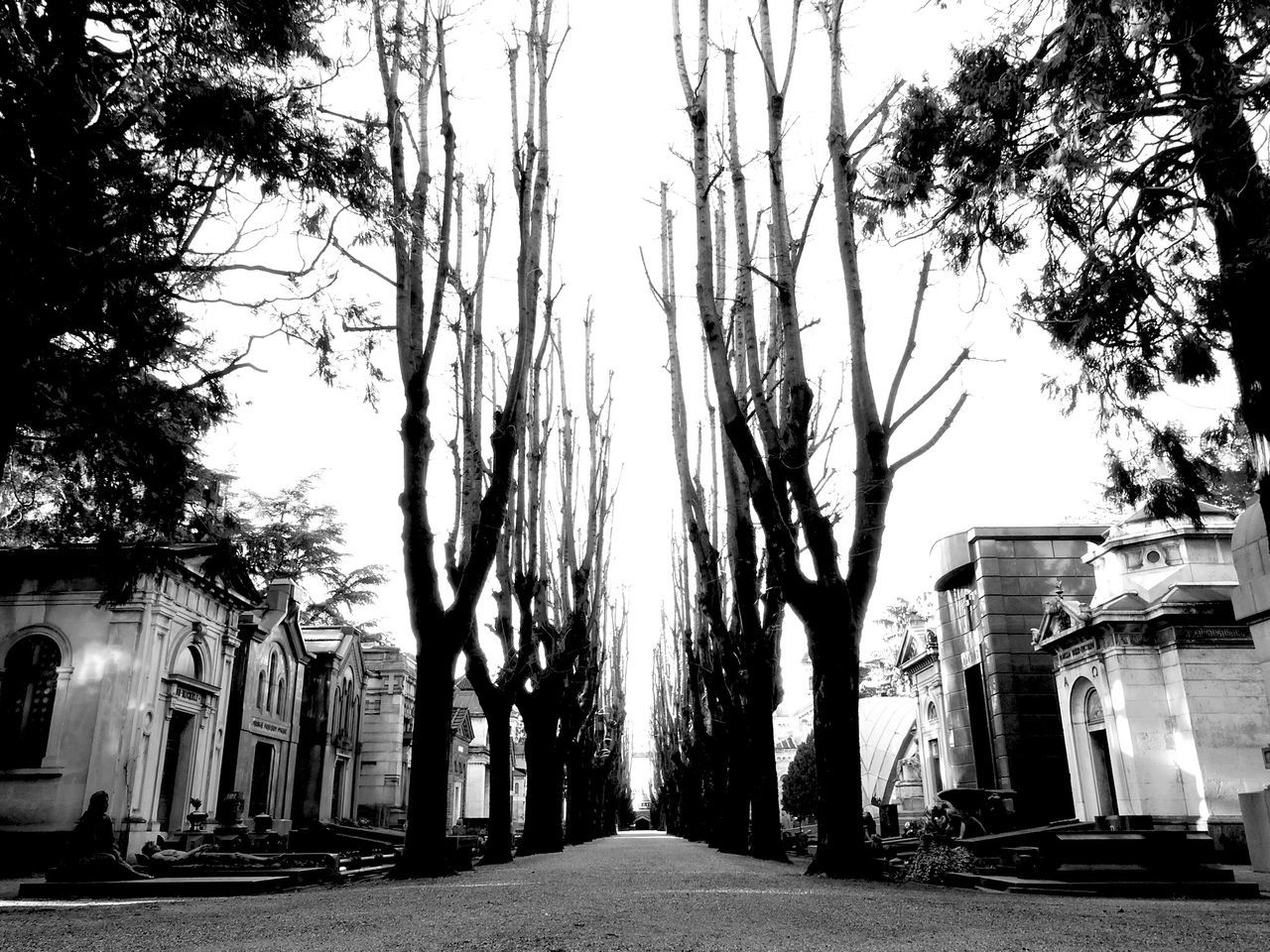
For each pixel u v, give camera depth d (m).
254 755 26.47
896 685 66.88
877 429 12.28
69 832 19.06
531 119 16.52
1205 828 20.88
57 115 8.10
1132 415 9.52
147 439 10.97
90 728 19.89
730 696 22.08
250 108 8.64
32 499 13.64
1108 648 23.72
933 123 7.92
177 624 21.84
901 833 25.20
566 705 26.83
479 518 14.29
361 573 44.31
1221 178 7.16
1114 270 8.18
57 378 9.70
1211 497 9.92
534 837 23.73
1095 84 6.62
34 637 20.69
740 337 18.44
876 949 5.38
